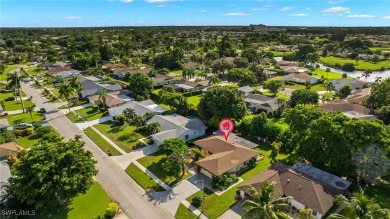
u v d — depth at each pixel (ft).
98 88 349.82
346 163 149.89
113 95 320.29
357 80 407.23
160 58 549.95
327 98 329.52
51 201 128.47
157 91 368.27
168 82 419.13
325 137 156.56
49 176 125.29
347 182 148.77
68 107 297.33
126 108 270.05
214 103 224.53
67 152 132.57
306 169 160.97
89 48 648.79
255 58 575.79
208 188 155.63
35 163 126.93
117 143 213.46
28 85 395.96
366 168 144.77
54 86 387.55
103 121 262.06
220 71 469.16
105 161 186.80
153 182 162.30
